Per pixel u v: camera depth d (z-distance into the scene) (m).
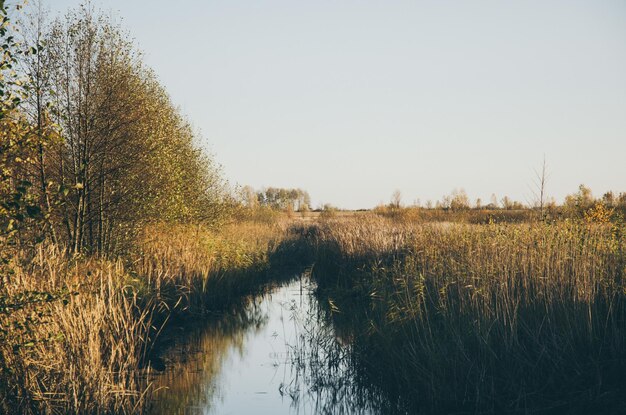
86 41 16.09
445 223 20.02
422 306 10.59
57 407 7.11
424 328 9.09
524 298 9.29
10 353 6.98
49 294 6.82
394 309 10.80
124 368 8.58
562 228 11.38
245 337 12.77
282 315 15.03
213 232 25.97
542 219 11.88
